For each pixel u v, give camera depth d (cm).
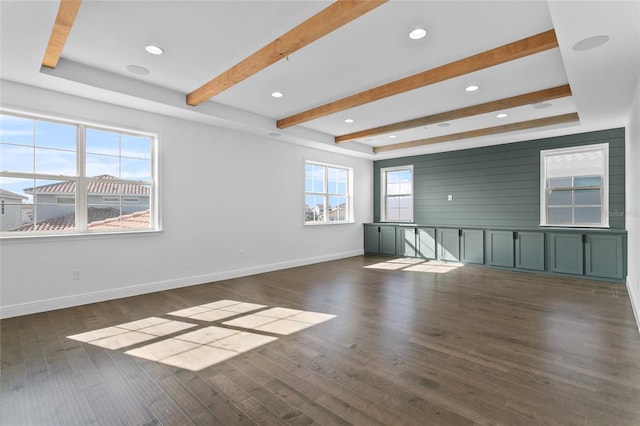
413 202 799
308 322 332
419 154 786
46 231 380
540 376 223
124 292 429
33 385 214
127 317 349
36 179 373
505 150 663
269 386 213
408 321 334
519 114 523
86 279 400
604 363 241
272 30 288
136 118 439
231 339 289
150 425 175
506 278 543
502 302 401
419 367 237
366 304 394
